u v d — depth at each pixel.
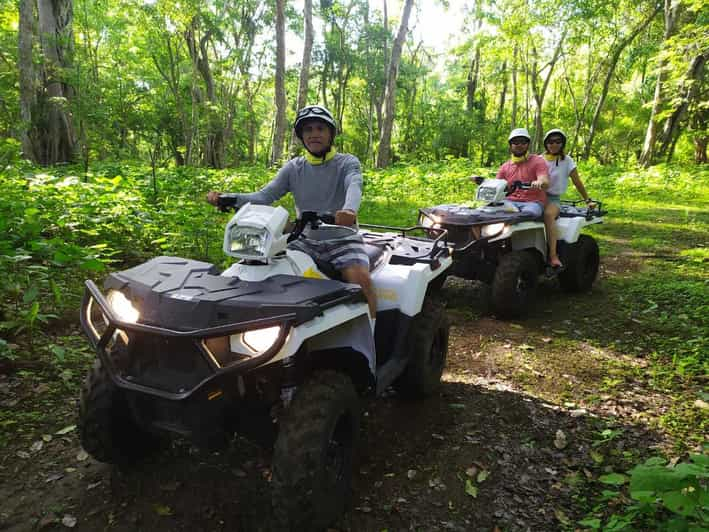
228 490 2.58
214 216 7.34
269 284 2.35
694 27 14.51
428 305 3.62
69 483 2.60
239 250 2.46
